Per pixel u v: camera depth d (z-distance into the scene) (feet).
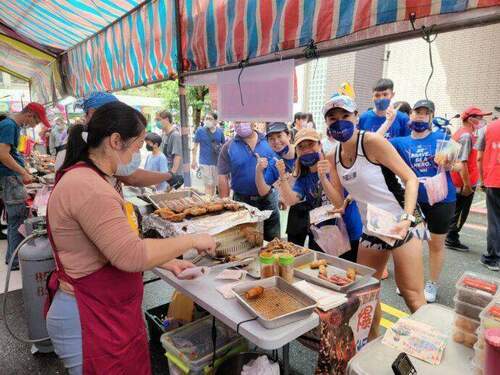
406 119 11.33
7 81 61.82
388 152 5.95
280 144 9.07
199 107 30.01
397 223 5.63
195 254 6.40
